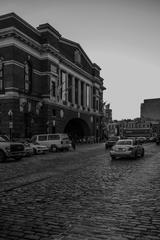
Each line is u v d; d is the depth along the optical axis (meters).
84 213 6.34
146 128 56.19
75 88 53.84
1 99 34.16
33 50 38.97
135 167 14.92
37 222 5.72
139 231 5.16
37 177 11.70
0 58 34.69
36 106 38.62
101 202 7.35
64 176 11.95
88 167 15.16
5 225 5.57
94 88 63.06
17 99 34.25
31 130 37.00
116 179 11.02
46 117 40.16
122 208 6.75
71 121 55.88
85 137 58.41
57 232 5.14
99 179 11.08
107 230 5.22
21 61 35.91
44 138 30.45
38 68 40.28
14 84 34.12
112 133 104.62
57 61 43.94
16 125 33.78
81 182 10.44
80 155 24.27
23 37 35.75
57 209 6.70
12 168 15.02
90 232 5.11
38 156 23.62
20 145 19.67
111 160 19.30
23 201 7.54
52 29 41.72
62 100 45.97
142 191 8.67
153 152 27.33
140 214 6.23
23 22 36.31
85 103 57.91
